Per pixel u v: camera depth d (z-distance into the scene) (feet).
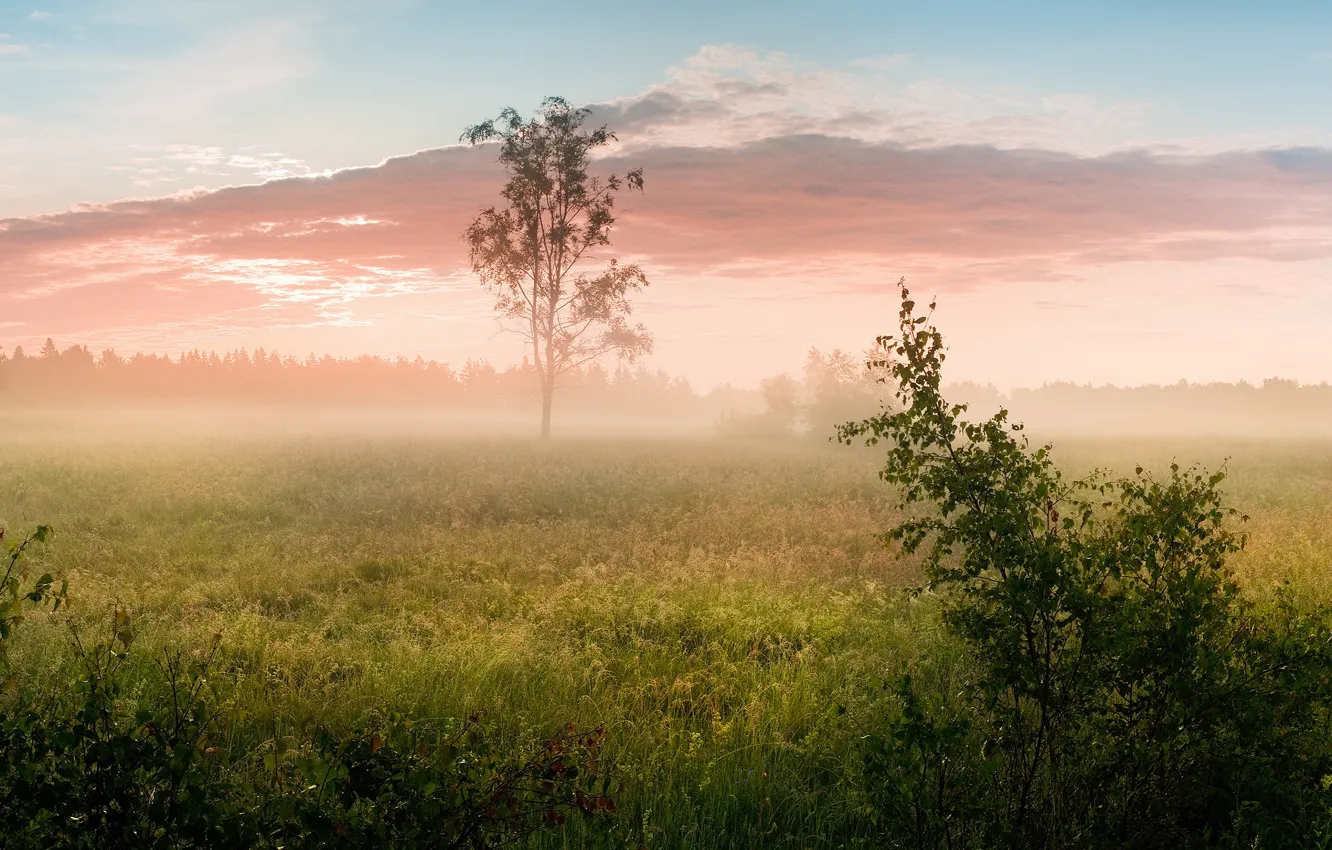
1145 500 14.35
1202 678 13.51
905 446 14.61
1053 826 13.15
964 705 15.62
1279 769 14.01
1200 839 14.11
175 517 56.08
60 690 13.47
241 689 20.88
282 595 33.91
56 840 9.70
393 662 23.62
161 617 29.14
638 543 45.37
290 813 9.30
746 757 18.89
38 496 63.16
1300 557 36.78
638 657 24.90
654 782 17.53
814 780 18.07
